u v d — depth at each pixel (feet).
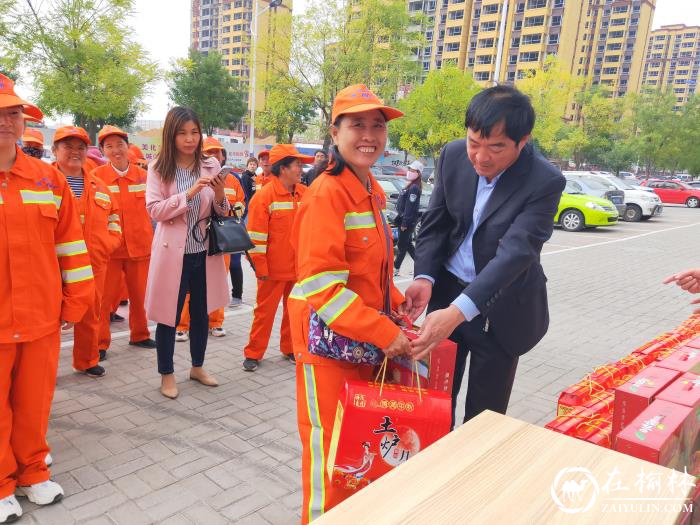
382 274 6.27
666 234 51.93
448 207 7.63
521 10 224.94
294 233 6.43
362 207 6.05
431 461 3.72
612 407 6.88
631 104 173.88
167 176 11.78
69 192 8.54
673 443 4.92
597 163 187.93
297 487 9.35
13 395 8.25
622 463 3.77
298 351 6.47
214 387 13.38
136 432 10.98
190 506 8.68
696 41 465.06
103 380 13.50
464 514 3.18
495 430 4.16
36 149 16.47
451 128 98.17
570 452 3.89
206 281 12.69
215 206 12.38
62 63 56.70
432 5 251.80
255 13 88.38
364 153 5.95
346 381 5.65
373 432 5.42
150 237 15.44
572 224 52.03
